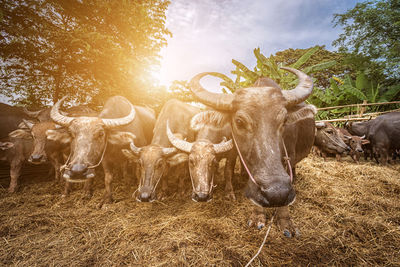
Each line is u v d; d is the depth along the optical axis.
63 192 3.74
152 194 2.89
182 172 3.75
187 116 4.40
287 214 2.42
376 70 12.18
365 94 12.70
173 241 2.25
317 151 7.29
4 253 2.11
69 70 6.47
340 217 2.64
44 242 2.31
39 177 4.94
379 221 2.52
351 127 7.69
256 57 7.25
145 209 3.16
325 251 2.04
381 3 13.71
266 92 1.90
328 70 22.22
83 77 6.67
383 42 13.01
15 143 3.97
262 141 1.69
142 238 2.35
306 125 2.90
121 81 6.57
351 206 2.96
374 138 6.19
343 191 3.46
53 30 5.47
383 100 11.21
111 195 3.48
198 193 2.62
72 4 5.60
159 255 2.05
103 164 3.40
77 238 2.39
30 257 2.07
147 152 3.09
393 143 5.86
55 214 2.97
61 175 4.43
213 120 2.19
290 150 2.41
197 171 2.75
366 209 2.88
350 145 6.27
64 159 4.66
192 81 2.35
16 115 4.86
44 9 5.26
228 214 2.83
